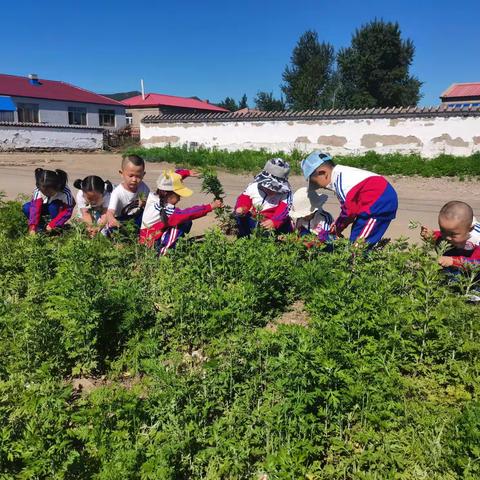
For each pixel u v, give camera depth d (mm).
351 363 3156
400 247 4684
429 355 3572
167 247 5609
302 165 5277
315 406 2945
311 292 4410
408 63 44781
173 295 4066
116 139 36688
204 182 6766
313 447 2709
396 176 15883
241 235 6078
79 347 3682
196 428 2865
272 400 3111
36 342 3633
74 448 2838
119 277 4574
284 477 2533
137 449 2678
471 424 2576
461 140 18266
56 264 4895
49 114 36375
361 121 19781
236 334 3621
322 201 5652
